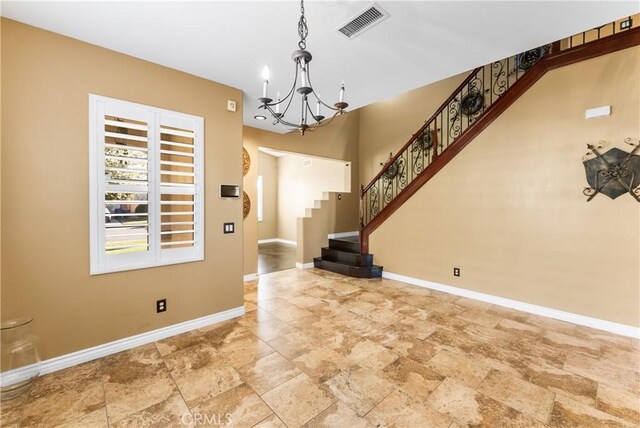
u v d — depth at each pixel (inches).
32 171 84.0
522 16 77.8
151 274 106.3
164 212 108.7
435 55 99.0
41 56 84.6
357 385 80.6
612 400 74.2
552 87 125.6
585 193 118.1
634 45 106.4
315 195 327.6
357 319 125.6
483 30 84.4
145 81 102.8
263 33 86.4
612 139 111.5
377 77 115.6
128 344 101.1
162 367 89.7
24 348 82.3
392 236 190.4
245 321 124.3
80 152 91.2
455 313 132.2
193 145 114.0
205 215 119.0
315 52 97.0
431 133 224.1
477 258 150.6
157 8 75.0
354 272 195.8
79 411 71.0
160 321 108.4
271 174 378.9
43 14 77.7
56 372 87.1
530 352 97.7
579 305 120.2
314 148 236.5
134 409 71.6
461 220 156.7
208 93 118.5
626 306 109.8
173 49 95.7
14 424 67.1
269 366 90.0
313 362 92.1
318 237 235.8
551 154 126.4
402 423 66.7
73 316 91.2
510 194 138.7
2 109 79.5
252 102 143.3
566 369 87.9
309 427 65.6
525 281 134.6
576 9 74.8
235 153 127.4
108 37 89.0
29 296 84.2
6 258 80.8
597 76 114.3
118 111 97.2
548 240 127.8
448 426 65.7
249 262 191.2
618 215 111.0
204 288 119.3
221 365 90.7
